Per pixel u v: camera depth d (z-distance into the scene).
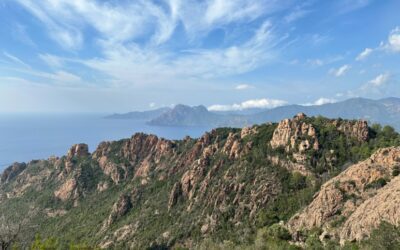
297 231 109.56
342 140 157.50
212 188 161.50
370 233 89.19
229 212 145.00
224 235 134.38
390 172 114.88
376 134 167.00
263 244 106.69
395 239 79.50
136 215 183.38
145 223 171.12
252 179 153.50
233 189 154.38
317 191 130.38
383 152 123.50
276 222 128.12
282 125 168.25
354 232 96.81
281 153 158.00
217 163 174.50
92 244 171.62
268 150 163.25
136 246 153.75
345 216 107.44
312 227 110.94
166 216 168.62
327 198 115.25
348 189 115.88
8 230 84.75
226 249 116.06
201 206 158.62
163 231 157.62
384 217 91.94
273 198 141.12
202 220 149.25
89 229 193.25
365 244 86.19
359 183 116.19
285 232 111.88
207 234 140.50
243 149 172.50
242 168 161.88
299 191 138.62
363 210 100.94
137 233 165.62
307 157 151.00
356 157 148.12
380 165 119.44
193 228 147.88
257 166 158.38
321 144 156.88
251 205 142.75
